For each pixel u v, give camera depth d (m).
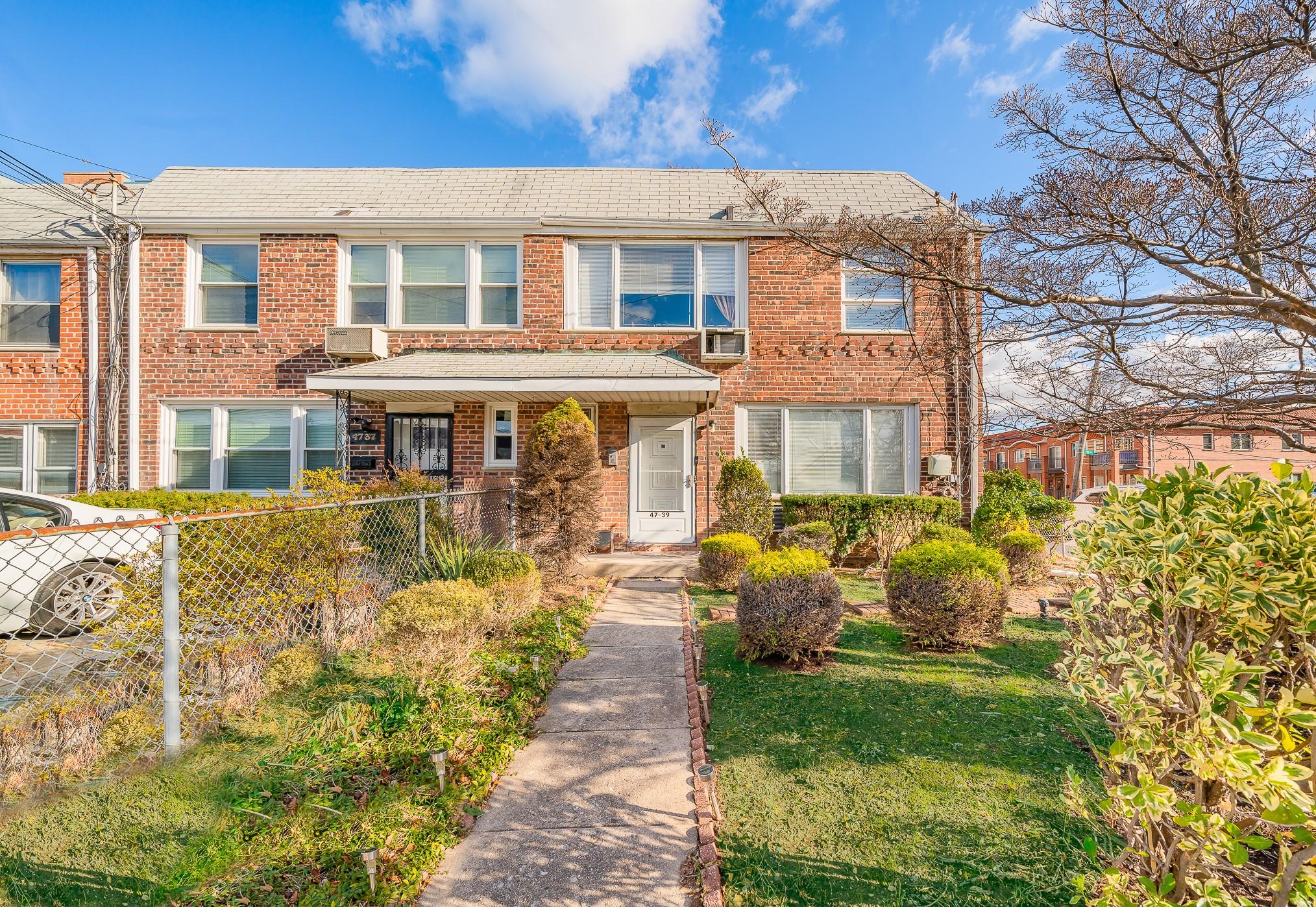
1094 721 3.75
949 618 5.02
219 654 3.90
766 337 10.16
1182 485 2.01
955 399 9.95
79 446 9.99
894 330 10.12
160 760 3.23
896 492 10.15
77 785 3.01
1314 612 1.72
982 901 2.34
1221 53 4.05
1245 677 1.76
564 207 10.69
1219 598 1.79
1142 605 1.98
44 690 3.63
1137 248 4.39
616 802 3.16
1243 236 4.00
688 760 3.55
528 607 5.91
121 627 3.67
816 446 10.22
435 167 11.98
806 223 6.95
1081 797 2.57
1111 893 1.87
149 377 10.05
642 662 5.14
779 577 4.90
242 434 10.16
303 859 2.63
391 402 10.09
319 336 10.09
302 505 4.57
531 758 3.60
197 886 2.48
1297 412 4.80
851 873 2.54
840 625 4.97
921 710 3.97
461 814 3.02
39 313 10.20
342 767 3.29
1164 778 2.28
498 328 10.19
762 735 3.74
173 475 10.12
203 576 3.96
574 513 7.44
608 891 2.53
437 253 10.38
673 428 10.12
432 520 6.74
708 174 11.85
